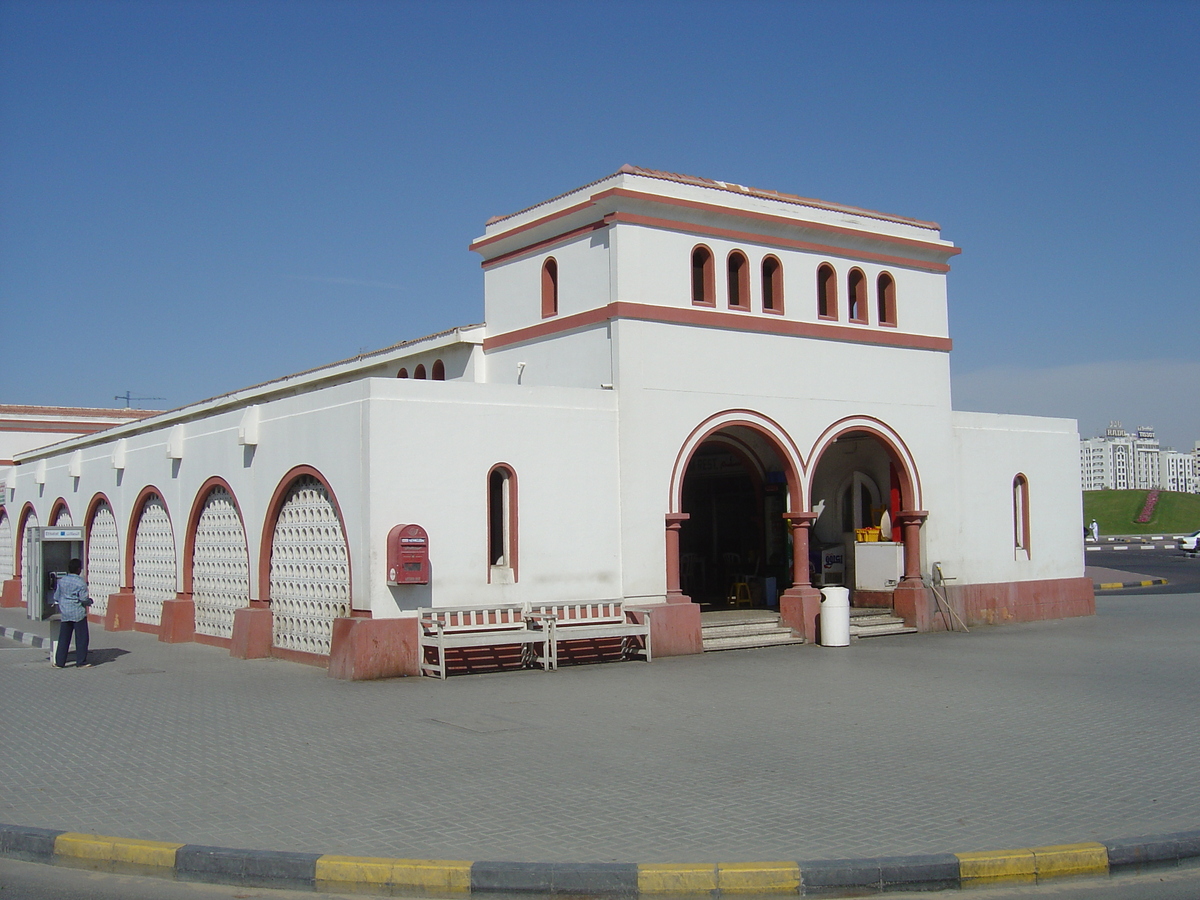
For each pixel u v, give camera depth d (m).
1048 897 6.86
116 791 8.94
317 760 9.98
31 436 39.03
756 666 16.41
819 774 9.34
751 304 19.66
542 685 14.55
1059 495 24.81
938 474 22.17
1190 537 58.25
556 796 8.64
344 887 6.96
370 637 15.23
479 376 21.16
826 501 23.61
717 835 7.61
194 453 21.33
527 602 16.81
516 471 16.84
